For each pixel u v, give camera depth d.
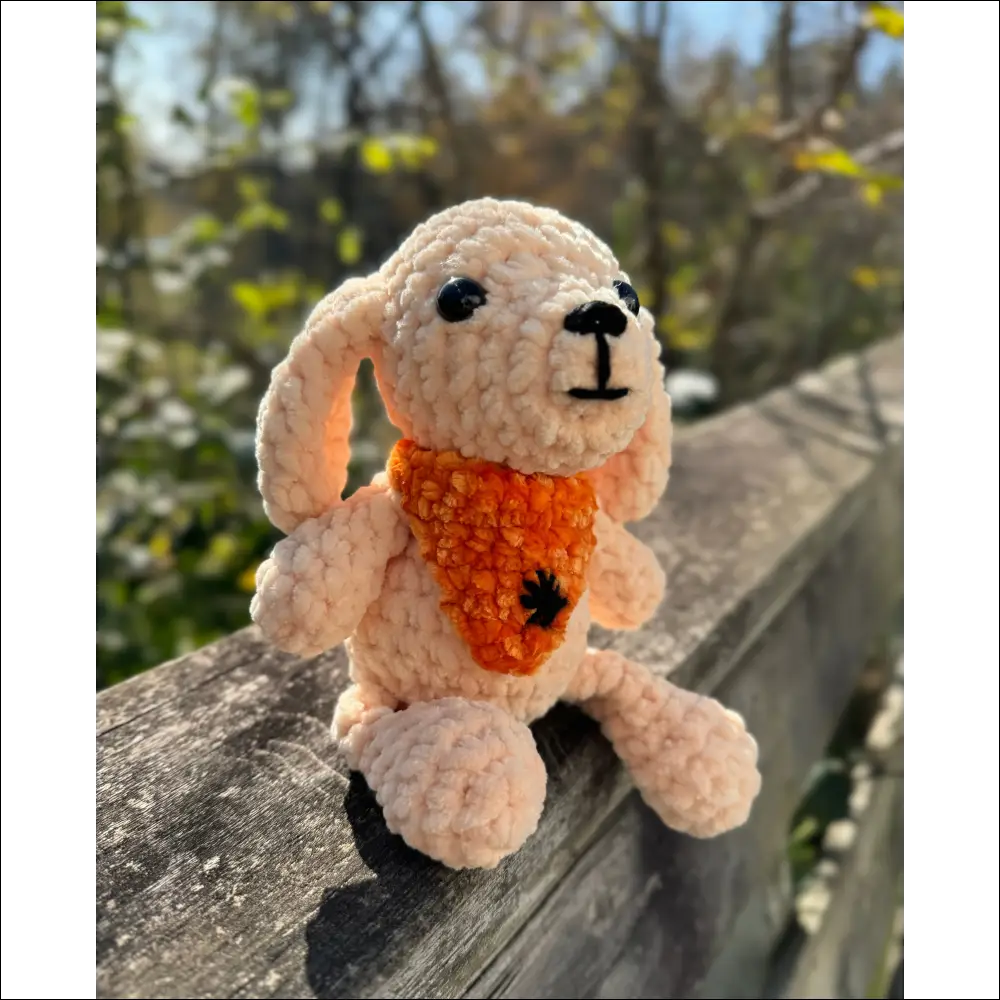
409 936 0.21
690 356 1.18
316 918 0.21
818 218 1.12
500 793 0.21
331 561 0.23
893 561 0.71
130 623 0.57
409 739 0.22
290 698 0.30
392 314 0.23
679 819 0.27
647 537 0.45
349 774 0.26
